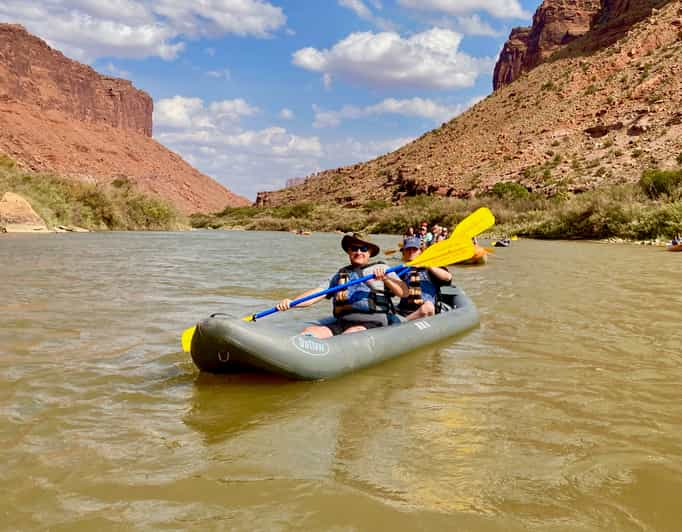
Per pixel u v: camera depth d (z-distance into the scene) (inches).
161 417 127.9
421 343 193.5
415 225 1887.3
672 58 2989.7
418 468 102.7
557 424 124.7
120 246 759.7
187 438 116.0
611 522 85.3
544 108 3363.7
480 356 185.3
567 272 456.1
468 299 250.4
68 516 86.2
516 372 166.6
